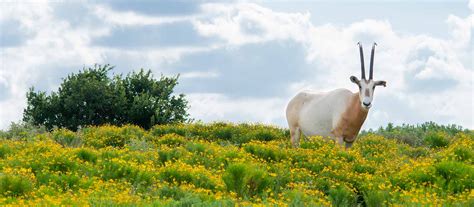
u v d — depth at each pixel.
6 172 10.86
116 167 12.08
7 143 15.38
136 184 11.14
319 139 16.73
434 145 20.75
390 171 13.07
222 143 20.45
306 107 17.41
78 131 22.70
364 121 16.19
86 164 12.53
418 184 11.52
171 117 29.19
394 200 10.09
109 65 30.34
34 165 12.02
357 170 13.77
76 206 8.55
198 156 14.26
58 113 28.53
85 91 28.06
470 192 10.63
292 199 9.89
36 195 9.81
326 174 12.81
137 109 28.41
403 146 19.41
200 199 9.23
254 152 15.10
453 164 12.01
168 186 10.65
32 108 28.67
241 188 10.95
